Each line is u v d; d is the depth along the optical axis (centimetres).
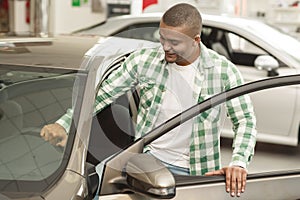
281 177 238
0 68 236
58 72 232
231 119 250
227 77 247
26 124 218
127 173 203
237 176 225
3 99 229
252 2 958
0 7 887
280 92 458
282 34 580
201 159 239
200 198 216
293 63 521
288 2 938
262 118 461
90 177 201
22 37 290
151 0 675
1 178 198
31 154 208
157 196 193
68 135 209
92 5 910
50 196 189
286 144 457
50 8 872
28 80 231
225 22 571
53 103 221
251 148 240
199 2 805
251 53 575
